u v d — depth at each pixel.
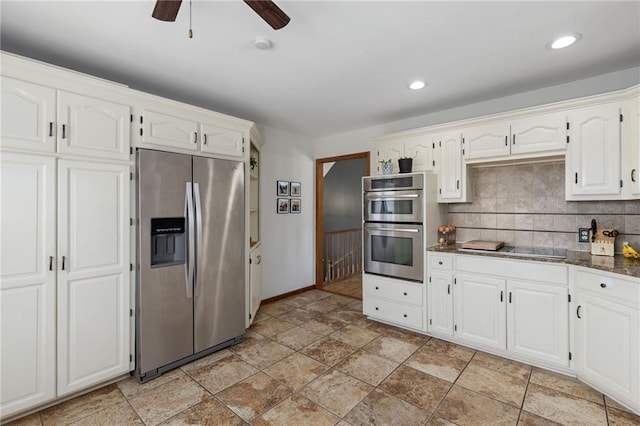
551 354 2.42
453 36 2.04
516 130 2.78
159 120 2.48
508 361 2.62
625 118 2.27
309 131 4.53
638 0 1.67
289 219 4.61
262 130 4.17
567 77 2.67
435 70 2.54
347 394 2.18
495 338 2.70
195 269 2.64
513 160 2.90
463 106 3.40
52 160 1.99
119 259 2.29
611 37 2.05
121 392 2.21
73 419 1.92
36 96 1.93
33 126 1.92
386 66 2.46
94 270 2.17
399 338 3.11
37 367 1.95
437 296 3.06
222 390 2.23
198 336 2.67
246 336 3.17
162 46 2.12
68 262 2.06
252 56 2.28
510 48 2.20
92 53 2.21
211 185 2.76
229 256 2.90
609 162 2.32
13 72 1.85
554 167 2.93
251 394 2.18
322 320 3.62
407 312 3.28
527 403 2.06
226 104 3.33
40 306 1.96
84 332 2.13
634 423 1.85
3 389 1.84
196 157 2.66
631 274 1.90
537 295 2.48
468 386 2.26
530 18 1.84
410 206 3.24
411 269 3.24
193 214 2.62
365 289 3.64
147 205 2.36
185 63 2.38
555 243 2.92
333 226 7.07
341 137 4.63
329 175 7.01
